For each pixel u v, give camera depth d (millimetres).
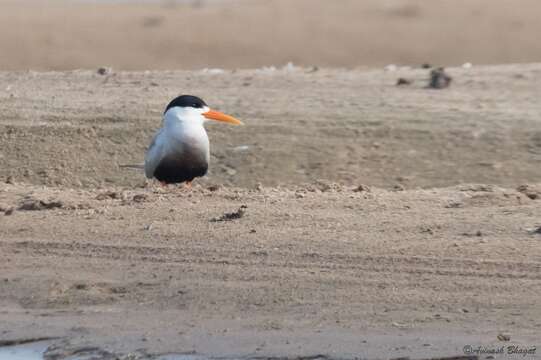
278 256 13148
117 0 50625
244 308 11984
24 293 12586
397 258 12969
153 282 12656
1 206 15492
